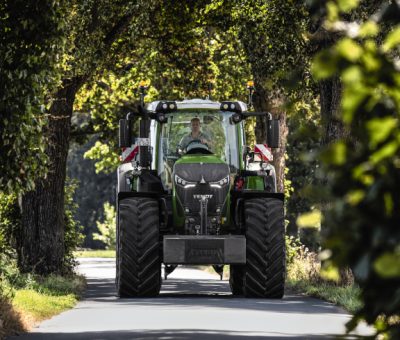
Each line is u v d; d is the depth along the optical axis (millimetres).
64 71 56844
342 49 7520
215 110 48375
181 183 46125
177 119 48281
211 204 46219
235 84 78125
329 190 7840
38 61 30016
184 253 44656
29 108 29828
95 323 32375
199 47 72188
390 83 7594
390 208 7605
